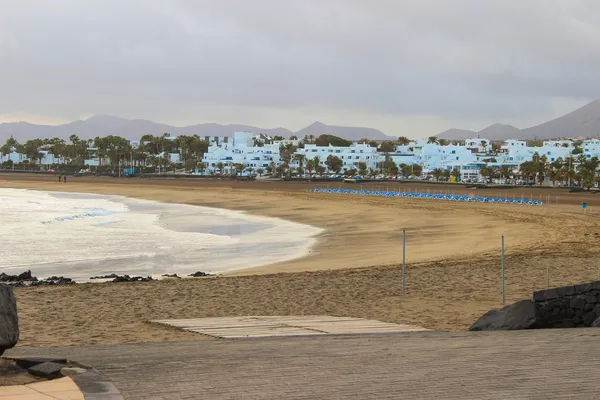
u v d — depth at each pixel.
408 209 87.25
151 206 105.44
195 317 18.50
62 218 77.94
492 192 134.50
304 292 22.78
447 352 9.89
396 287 23.58
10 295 8.37
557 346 10.26
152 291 23.39
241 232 60.62
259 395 7.16
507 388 7.36
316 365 8.90
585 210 79.06
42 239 53.56
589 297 14.30
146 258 42.31
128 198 132.50
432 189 149.38
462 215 74.25
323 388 7.48
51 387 7.24
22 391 7.07
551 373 8.13
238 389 7.45
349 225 66.75
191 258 42.22
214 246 48.97
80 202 117.75
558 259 29.91
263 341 12.19
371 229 61.22
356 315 18.50
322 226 66.44
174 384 7.70
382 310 19.22
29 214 84.94
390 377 8.04
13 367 8.23
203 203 111.88
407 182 184.38
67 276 34.91
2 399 6.72
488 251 36.66
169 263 39.97
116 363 9.18
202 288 24.00
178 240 53.31
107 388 7.24
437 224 64.31
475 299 20.97
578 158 197.12
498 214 72.50
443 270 27.39
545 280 24.27
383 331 14.42
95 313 19.08
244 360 9.39
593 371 8.21
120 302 21.11
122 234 58.28
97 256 43.41
